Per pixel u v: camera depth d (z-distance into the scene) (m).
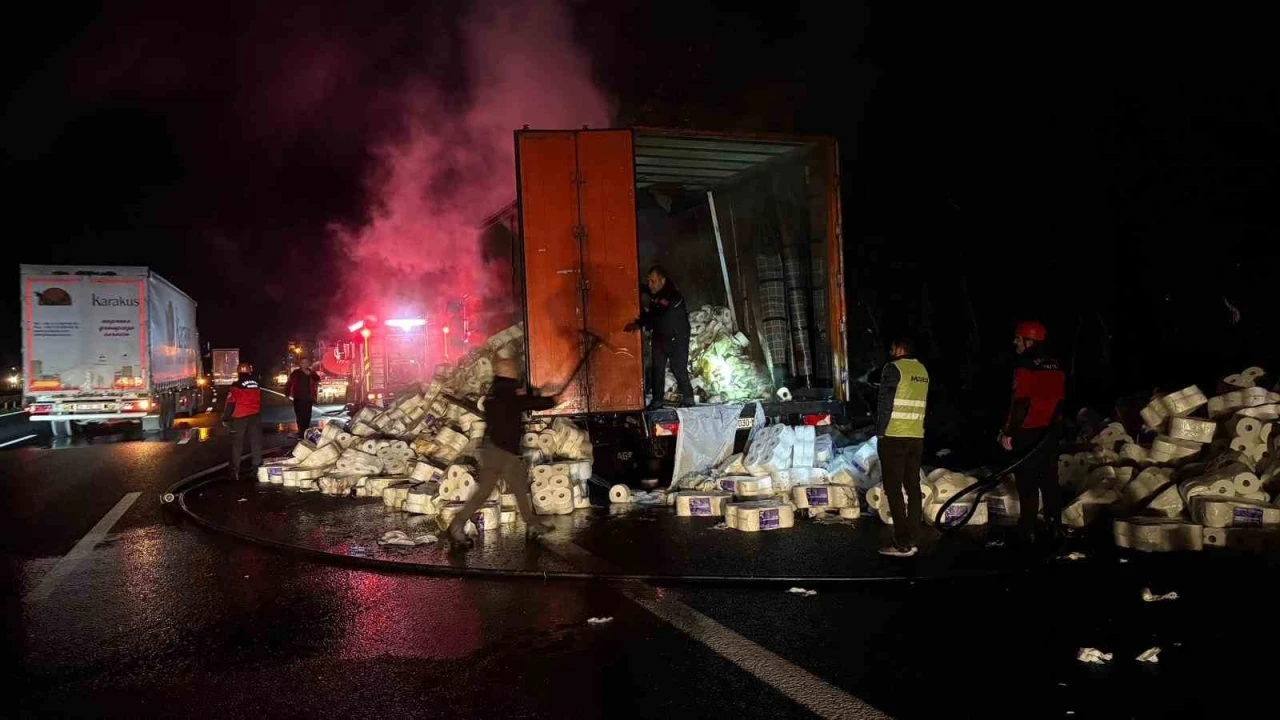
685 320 9.61
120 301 19.52
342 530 7.73
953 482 7.50
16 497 10.28
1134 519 6.58
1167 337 12.39
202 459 13.95
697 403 9.85
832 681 4.05
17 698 4.09
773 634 4.71
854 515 7.70
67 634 5.02
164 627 5.11
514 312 12.48
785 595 5.44
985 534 6.95
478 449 6.96
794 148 9.89
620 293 8.80
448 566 6.24
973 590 5.47
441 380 11.23
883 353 15.59
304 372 16.41
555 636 4.76
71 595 5.85
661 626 4.88
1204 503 6.44
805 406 9.32
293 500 9.48
